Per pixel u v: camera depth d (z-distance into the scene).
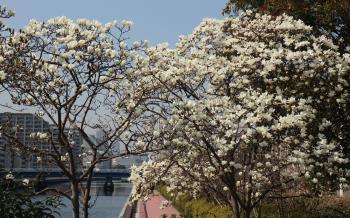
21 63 7.70
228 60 11.27
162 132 8.54
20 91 7.66
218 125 9.59
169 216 23.56
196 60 10.66
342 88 9.91
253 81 10.39
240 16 12.74
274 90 9.99
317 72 9.80
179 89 10.52
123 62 8.12
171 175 12.04
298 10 13.52
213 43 12.09
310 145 9.50
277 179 10.82
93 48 7.84
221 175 10.09
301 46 10.94
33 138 8.52
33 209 6.75
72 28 7.98
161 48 10.80
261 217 14.25
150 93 9.45
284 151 10.08
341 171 9.49
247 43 10.88
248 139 9.12
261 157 10.23
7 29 7.66
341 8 12.89
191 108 9.04
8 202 6.56
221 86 10.98
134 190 11.34
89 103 8.09
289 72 9.97
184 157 10.10
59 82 7.70
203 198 21.00
